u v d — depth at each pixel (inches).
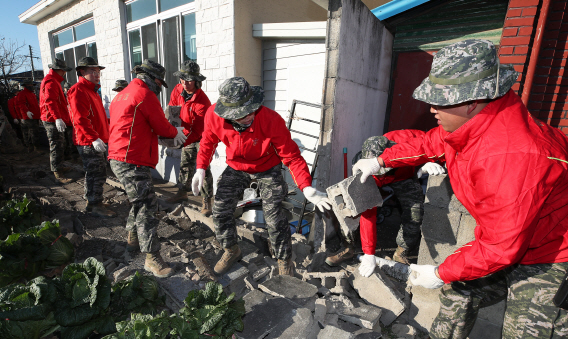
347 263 128.6
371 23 159.2
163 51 240.2
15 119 355.6
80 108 150.9
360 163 88.9
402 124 204.2
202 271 107.7
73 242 131.3
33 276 102.4
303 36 176.2
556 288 59.1
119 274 109.0
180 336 73.9
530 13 131.8
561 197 56.8
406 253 129.6
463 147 60.1
